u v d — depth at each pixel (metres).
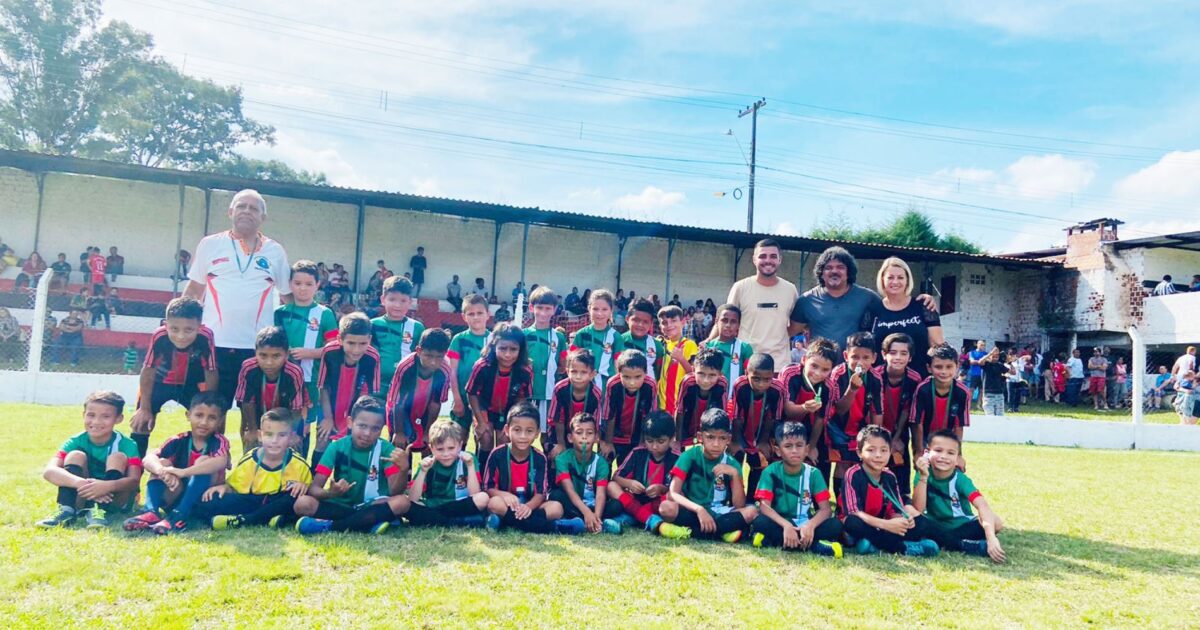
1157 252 22.69
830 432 5.22
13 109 26.39
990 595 3.59
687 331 19.33
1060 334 24.92
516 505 4.50
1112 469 8.98
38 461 5.75
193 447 4.50
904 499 5.12
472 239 22.25
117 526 4.08
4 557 3.42
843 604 3.35
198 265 5.32
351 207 21.03
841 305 5.53
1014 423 12.42
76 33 26.88
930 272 24.95
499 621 2.93
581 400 5.34
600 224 20.69
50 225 18.44
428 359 5.21
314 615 2.89
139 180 18.23
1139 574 4.05
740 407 5.27
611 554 4.05
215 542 3.84
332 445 4.53
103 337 14.34
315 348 5.39
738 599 3.35
